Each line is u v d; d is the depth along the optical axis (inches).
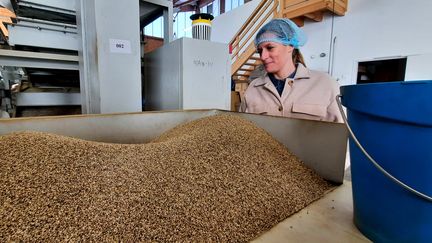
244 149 28.1
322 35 172.6
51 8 57.0
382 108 14.7
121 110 50.1
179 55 57.0
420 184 13.8
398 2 136.6
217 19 271.3
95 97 49.7
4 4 52.9
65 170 19.7
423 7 128.0
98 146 24.6
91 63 49.8
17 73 81.6
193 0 259.6
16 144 21.4
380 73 159.5
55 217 16.0
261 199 21.9
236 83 193.2
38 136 23.5
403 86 13.5
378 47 147.0
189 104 58.2
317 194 24.8
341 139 26.5
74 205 17.0
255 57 198.5
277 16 179.0
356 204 18.5
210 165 24.2
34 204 16.4
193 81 58.1
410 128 13.7
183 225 17.7
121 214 17.2
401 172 14.5
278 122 34.0
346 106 18.2
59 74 83.5
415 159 13.8
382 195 15.9
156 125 40.9
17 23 55.9
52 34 60.2
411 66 134.6
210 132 30.4
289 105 53.7
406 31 135.1
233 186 22.5
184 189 20.7
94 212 16.8
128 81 50.4
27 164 19.3
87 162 21.2
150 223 17.2
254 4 228.4
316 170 29.5
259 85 60.8
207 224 18.2
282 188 24.1
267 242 17.1
